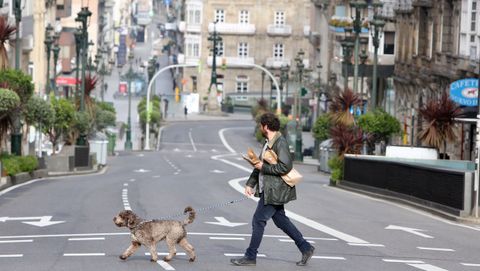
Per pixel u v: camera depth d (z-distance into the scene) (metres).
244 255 18.31
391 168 37.09
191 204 31.42
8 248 19.94
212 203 31.86
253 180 17.73
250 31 169.12
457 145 56.62
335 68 104.06
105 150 66.88
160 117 121.06
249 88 170.75
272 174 17.25
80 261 18.06
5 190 37.34
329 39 116.25
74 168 57.25
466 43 57.72
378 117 53.03
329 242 21.56
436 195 31.56
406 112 75.44
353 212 30.14
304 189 42.62
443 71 62.75
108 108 94.06
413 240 22.70
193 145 108.31
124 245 20.38
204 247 20.08
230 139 116.88
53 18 118.19
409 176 34.72
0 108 40.81
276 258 18.61
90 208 29.30
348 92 58.28
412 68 73.50
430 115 47.62
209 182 45.31
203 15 170.00
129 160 78.12
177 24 194.50
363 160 41.59
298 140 84.88
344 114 58.12
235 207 29.92
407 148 45.94
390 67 81.44
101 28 186.75
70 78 123.31
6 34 47.16
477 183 28.73
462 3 58.88
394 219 28.31
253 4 169.75
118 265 17.56
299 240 17.73
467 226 27.47
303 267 17.64
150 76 144.25
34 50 101.19
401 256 19.70
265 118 17.34
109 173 58.50
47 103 51.47
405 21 77.12
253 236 17.50
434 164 36.06
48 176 52.06
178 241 17.89
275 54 170.38
